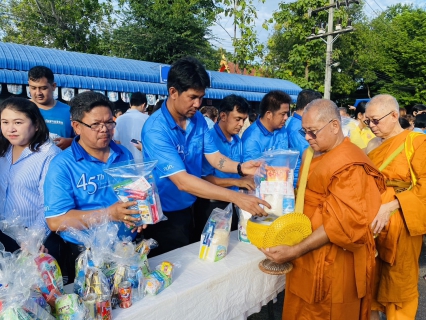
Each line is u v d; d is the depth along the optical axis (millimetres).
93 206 1771
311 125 1655
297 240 1586
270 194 1746
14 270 1124
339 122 1672
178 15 13883
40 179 1946
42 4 16453
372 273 1762
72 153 1737
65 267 1928
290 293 1863
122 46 14352
